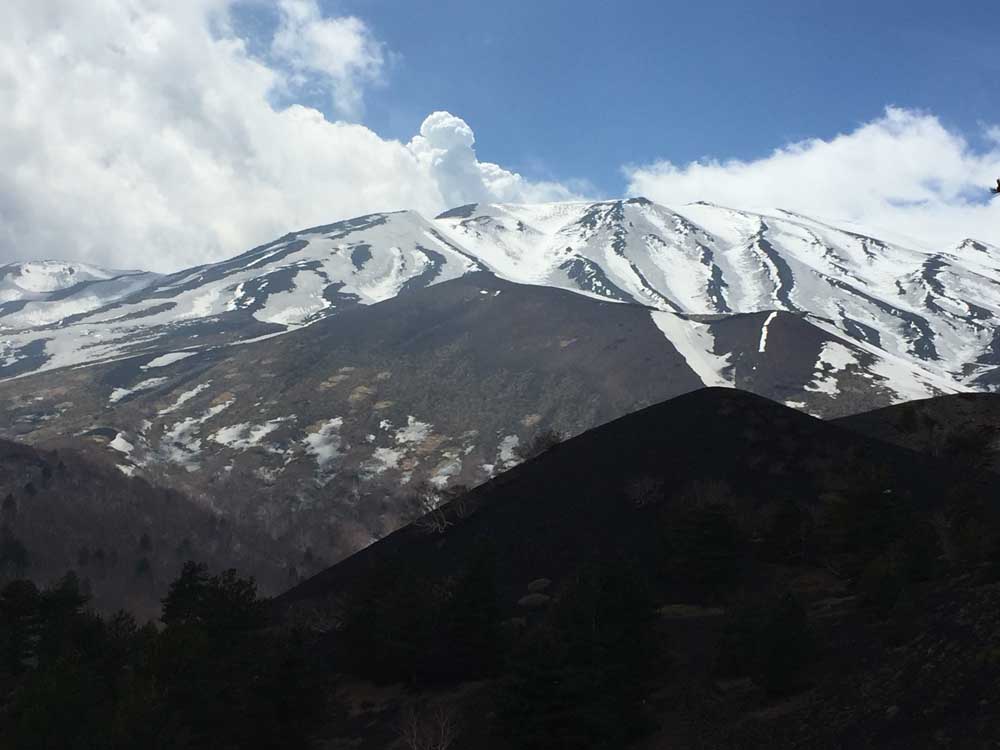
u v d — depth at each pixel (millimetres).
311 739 52406
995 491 77500
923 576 48438
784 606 42875
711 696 45062
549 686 43000
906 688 34531
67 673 45875
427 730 50438
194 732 46500
